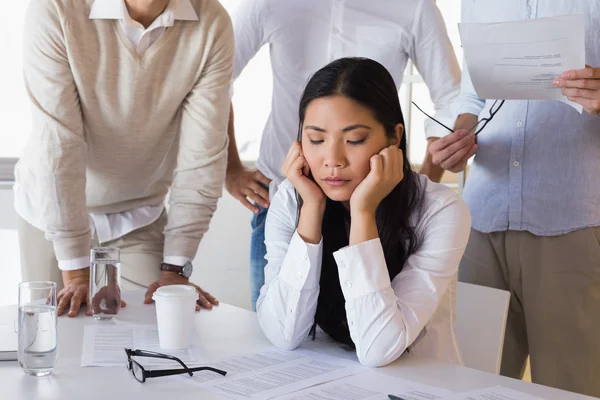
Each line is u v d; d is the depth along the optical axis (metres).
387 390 1.23
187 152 2.07
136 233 2.31
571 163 2.11
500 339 1.75
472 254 2.31
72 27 1.87
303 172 1.55
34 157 1.92
